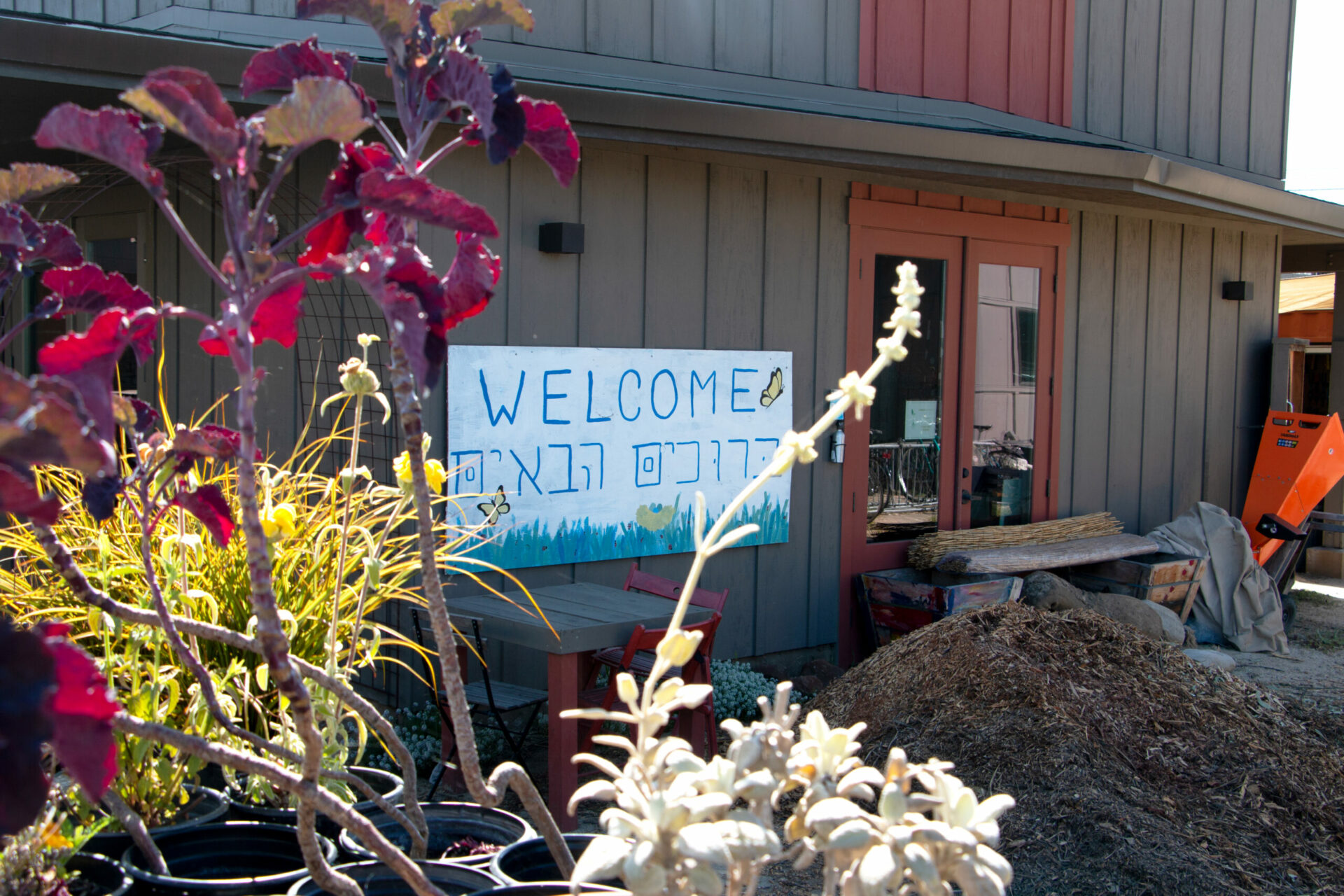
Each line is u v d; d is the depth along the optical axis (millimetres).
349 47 5531
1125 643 5316
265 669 2469
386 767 4750
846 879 1240
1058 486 8352
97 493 1664
